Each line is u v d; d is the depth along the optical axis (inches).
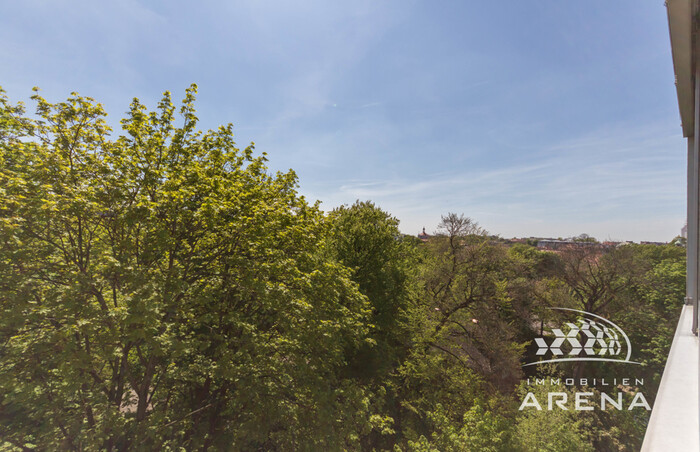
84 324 265.3
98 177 326.0
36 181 296.2
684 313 197.9
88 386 343.3
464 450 448.5
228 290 414.0
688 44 155.3
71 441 308.8
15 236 282.0
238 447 391.2
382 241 833.5
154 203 318.3
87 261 329.7
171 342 292.4
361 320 614.5
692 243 236.1
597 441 638.5
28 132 323.3
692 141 245.0
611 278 902.4
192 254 381.4
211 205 342.3
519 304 887.7
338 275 529.0
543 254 1444.4
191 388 446.0
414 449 480.4
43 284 322.3
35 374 314.0
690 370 102.0
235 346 402.3
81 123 329.4
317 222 587.8
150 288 292.2
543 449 518.3
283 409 369.4
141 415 339.9
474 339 739.4
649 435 64.9
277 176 576.7
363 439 581.9
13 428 315.3
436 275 815.7
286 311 392.2
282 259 414.0
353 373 678.5
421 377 686.5
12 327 291.3
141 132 367.2
